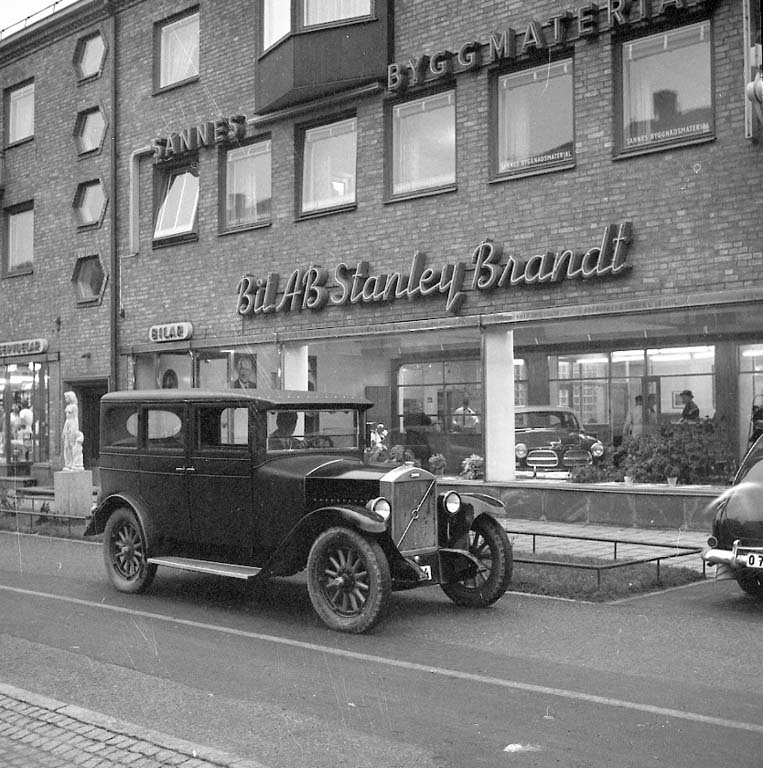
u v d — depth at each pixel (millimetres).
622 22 13727
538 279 14359
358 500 8281
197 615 8617
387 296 16203
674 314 13484
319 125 17812
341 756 4859
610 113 13938
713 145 12961
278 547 8336
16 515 17109
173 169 20750
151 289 20719
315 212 17609
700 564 10867
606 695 5953
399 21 16453
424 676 6449
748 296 12406
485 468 15344
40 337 23641
